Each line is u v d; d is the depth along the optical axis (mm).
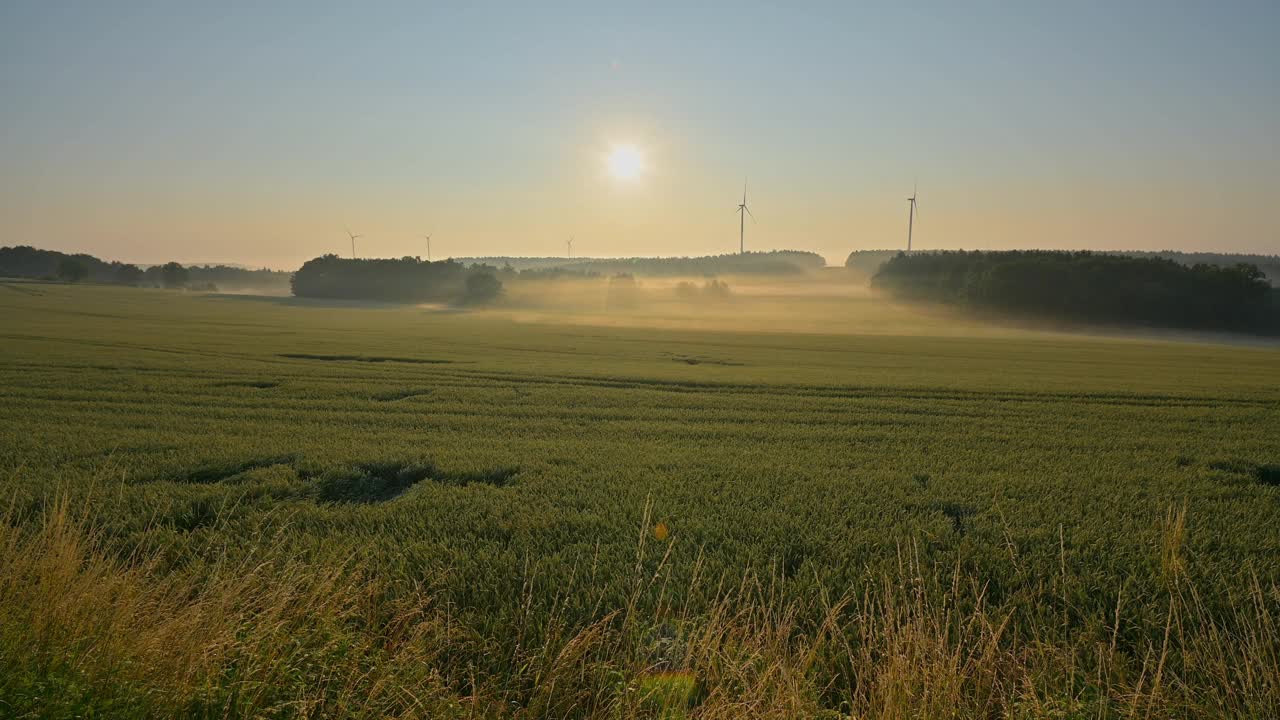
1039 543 9273
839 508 11133
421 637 5676
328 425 19172
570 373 33406
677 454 15656
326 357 39688
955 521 10750
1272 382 34438
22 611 4777
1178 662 5762
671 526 9977
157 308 103562
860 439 18297
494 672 5625
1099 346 66062
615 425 19922
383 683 4547
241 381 27797
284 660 4445
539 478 13008
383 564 8016
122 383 26391
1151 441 17953
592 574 7828
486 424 19750
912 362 44969
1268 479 14477
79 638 4531
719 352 50594
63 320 69500
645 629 6148
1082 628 6539
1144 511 11023
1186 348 66875
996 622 6547
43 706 3811
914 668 4578
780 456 15656
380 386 27172
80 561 5785
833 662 5789
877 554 8562
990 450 16797
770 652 5309
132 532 9141
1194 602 7051
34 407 21062
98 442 15664
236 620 5027
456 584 7441
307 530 9414
